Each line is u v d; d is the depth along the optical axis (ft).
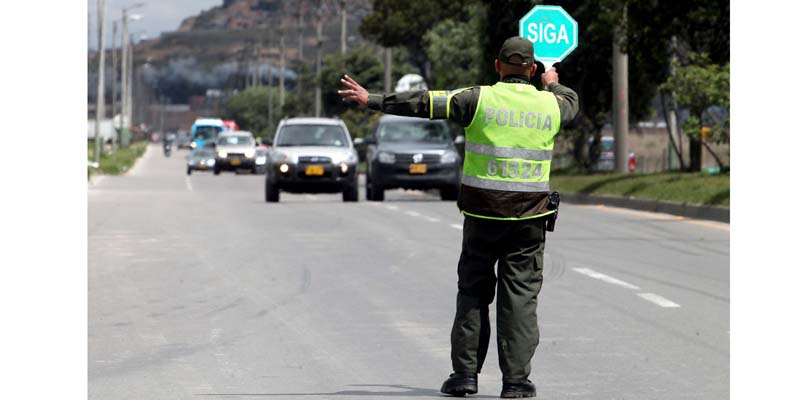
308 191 299.38
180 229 209.56
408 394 80.64
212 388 82.53
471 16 572.10
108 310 116.47
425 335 103.55
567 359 92.68
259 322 110.11
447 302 122.42
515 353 78.33
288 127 311.88
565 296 126.11
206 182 491.72
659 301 122.11
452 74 567.59
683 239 189.67
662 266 152.66
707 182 271.49
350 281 138.62
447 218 236.63
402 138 312.91
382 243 183.42
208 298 125.08
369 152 319.88
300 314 114.62
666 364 90.63
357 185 303.68
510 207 76.38
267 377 86.28
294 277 142.20
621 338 101.60
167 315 113.80
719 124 309.01
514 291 77.97
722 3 287.28
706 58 300.61
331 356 94.32
